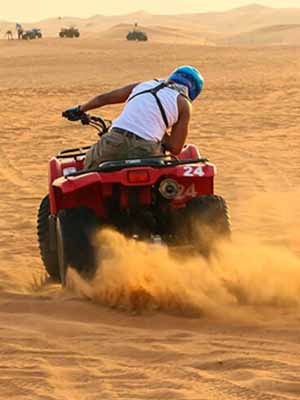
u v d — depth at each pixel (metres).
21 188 41.56
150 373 15.61
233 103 80.19
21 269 26.64
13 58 176.12
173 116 22.78
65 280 22.42
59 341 17.98
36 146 56.62
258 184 40.66
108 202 22.75
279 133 58.84
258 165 46.06
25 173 46.06
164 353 16.81
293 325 18.81
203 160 22.47
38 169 47.34
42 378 15.43
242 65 141.12
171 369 15.77
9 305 21.30
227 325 19.00
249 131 60.56
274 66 136.75
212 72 127.19
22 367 16.08
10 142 58.84
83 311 20.52
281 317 19.47
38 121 71.00
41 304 21.23
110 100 24.41
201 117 69.69
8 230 32.44
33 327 19.17
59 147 55.97
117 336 18.27
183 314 20.02
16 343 17.75
